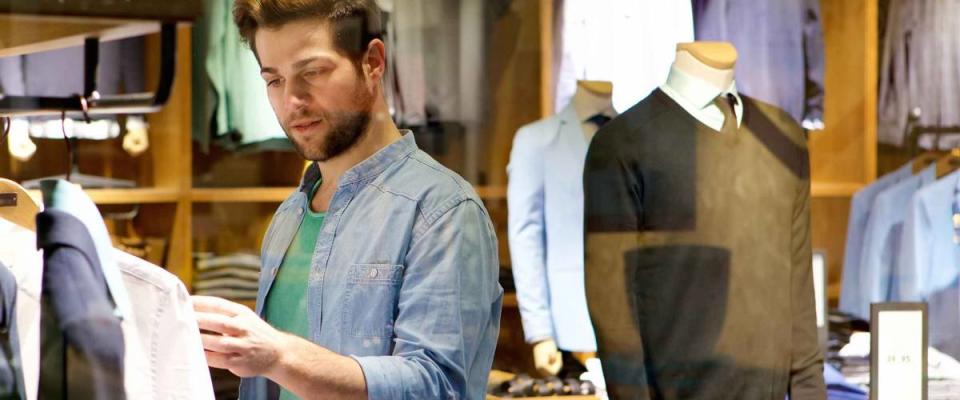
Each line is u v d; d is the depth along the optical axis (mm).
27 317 932
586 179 1545
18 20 1188
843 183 1692
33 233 951
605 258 1574
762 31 1635
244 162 1381
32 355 927
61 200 909
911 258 1704
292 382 1085
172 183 1354
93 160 1329
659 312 1612
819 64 1661
